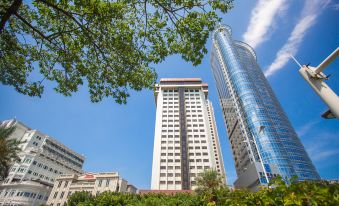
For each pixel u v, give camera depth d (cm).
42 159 6850
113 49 807
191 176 7931
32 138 7219
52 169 7162
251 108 7850
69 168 8038
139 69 869
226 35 11775
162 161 8544
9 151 2712
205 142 9156
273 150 6488
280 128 7369
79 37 773
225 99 10450
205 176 3791
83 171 8781
